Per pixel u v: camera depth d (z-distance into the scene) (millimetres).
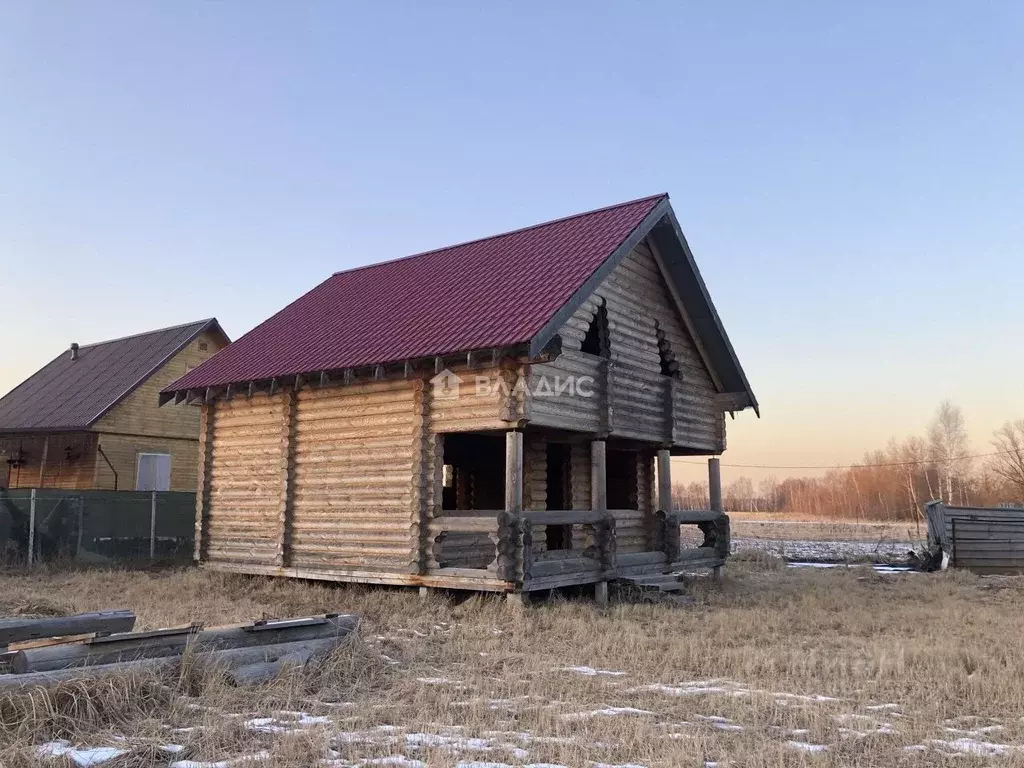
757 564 25484
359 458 15992
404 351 14625
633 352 17406
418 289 18422
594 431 15742
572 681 8648
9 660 7117
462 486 20875
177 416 30109
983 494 89875
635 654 10180
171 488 29703
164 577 18641
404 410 15414
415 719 7055
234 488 18406
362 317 18078
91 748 5941
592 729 6793
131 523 23125
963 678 8633
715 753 6230
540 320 13266
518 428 14000
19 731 6020
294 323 20047
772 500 155625
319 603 14234
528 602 13883
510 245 18750
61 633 9055
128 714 6672
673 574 18734
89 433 27688
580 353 15484
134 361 31234
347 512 16047
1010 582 20922
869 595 17594
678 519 18766
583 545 18875
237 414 18594
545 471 18781
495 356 13406
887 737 6695
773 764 5914
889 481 105688
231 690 7504
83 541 22062
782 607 15273
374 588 15836
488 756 6004
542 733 6703
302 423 17078
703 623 12836
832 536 53188
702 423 20234
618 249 15336
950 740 6691
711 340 19734
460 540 15984
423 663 9602
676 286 18750
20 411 31141
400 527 15164
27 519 21141
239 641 8367
